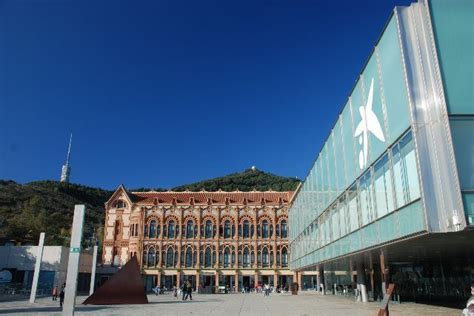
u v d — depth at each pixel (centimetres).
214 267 7494
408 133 1820
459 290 3303
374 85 2262
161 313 2472
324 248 3678
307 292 6512
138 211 7762
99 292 3494
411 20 1881
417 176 1728
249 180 15738
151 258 7562
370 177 2369
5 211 8969
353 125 2692
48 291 5222
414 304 3039
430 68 1786
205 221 7731
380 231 2216
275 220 7694
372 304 3177
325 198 3616
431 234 1717
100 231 10138
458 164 1638
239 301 3897
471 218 1575
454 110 1703
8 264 5362
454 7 1836
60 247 5397
